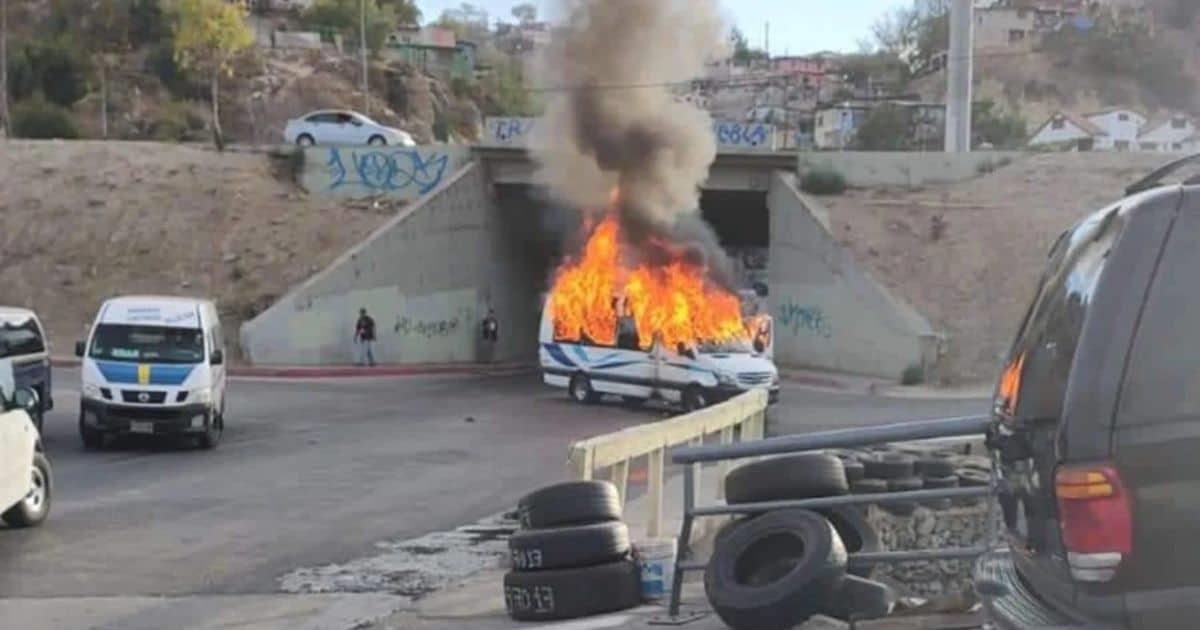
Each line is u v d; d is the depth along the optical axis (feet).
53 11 270.05
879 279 139.23
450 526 51.24
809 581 26.22
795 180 156.66
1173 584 14.82
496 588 38.32
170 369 75.00
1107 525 14.87
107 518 52.75
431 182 159.74
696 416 43.88
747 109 351.05
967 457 35.19
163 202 154.20
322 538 48.55
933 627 26.61
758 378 99.40
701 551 39.47
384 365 142.41
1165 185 16.48
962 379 127.75
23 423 48.83
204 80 272.72
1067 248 18.19
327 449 77.20
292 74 292.81
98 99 250.37
